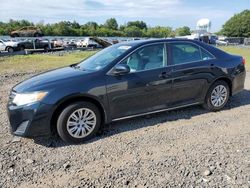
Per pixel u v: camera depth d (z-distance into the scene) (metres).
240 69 6.41
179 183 3.49
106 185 3.49
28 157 4.23
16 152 4.39
